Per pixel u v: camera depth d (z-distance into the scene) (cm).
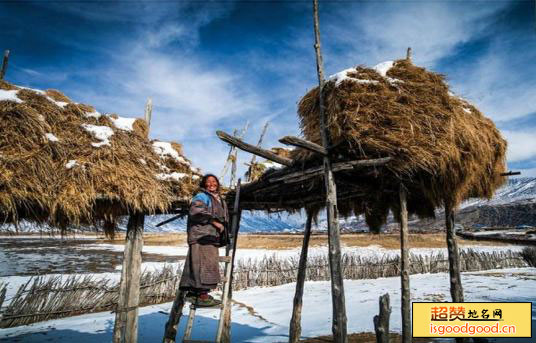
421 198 520
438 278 1345
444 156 367
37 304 762
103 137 427
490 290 984
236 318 749
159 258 2356
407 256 398
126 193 388
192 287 378
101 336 626
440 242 3453
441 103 395
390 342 506
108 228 449
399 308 779
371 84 382
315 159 418
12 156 334
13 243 3456
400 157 362
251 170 561
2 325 698
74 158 383
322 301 909
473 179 429
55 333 648
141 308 886
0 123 351
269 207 573
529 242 3175
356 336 558
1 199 308
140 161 443
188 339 363
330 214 382
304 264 553
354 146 375
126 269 427
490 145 460
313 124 428
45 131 380
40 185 335
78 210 351
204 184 416
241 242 3681
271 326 676
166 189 447
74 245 3441
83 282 868
